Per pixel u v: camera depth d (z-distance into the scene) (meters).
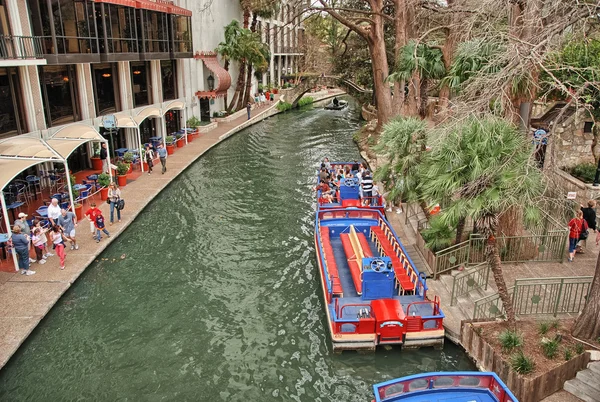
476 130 9.98
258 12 43.75
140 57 28.33
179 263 16.02
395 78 20.91
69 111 23.14
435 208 16.16
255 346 11.88
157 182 23.95
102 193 20.78
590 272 13.02
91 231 16.97
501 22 13.48
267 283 14.91
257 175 26.91
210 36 42.28
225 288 14.58
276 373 10.91
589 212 13.95
